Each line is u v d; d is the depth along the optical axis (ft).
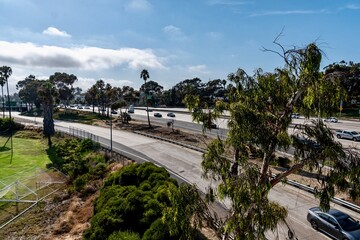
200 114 29.12
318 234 56.75
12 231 69.10
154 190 61.87
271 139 24.41
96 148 147.74
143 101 501.56
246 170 24.84
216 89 291.38
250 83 26.37
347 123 204.74
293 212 66.49
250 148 27.66
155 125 240.53
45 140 195.42
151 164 76.43
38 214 78.54
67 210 80.53
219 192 26.71
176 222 29.32
